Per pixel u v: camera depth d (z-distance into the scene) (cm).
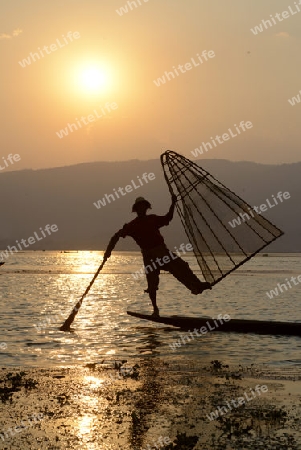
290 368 1827
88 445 1165
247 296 4794
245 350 2125
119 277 8438
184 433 1190
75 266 13612
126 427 1268
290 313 3519
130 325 2834
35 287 5956
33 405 1430
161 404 1433
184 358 1997
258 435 1212
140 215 2283
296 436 1205
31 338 2448
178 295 4891
